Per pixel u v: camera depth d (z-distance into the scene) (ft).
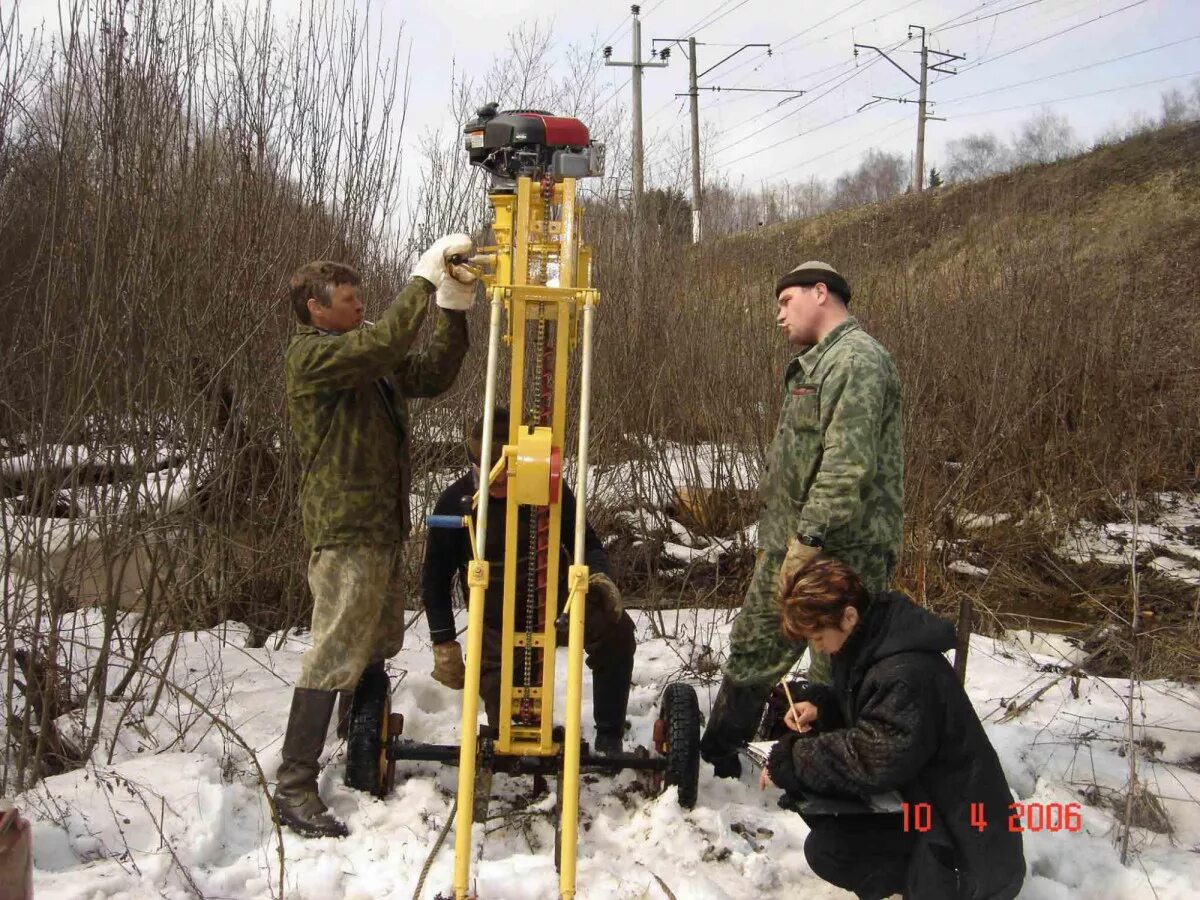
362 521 10.62
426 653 15.56
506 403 18.67
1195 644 17.46
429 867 9.32
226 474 15.97
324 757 11.81
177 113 14.42
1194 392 27.86
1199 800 11.68
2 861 7.42
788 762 8.78
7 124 12.66
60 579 11.91
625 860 10.11
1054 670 15.89
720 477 21.36
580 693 8.98
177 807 10.42
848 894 9.68
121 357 12.80
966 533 22.68
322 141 16.99
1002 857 8.38
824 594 8.48
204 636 15.87
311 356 10.30
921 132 112.98
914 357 22.12
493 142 9.91
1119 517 25.43
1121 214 54.60
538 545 10.35
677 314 21.71
